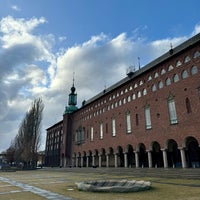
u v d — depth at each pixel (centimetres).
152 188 1405
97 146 4981
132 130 3797
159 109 3250
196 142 2866
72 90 7394
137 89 3806
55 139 8488
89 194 1248
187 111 2783
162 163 3459
